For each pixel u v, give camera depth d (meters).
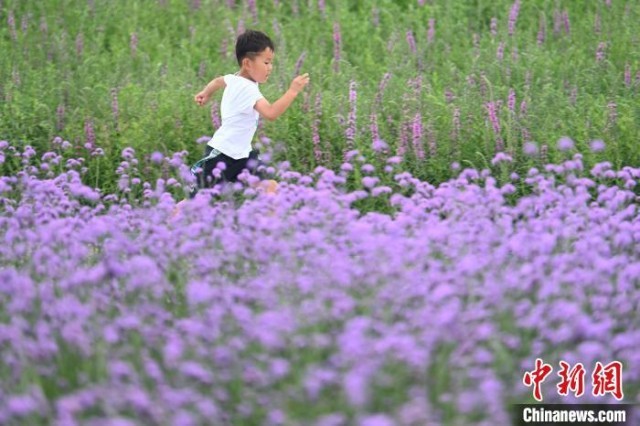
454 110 20.11
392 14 29.52
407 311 11.19
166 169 19.55
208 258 12.98
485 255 12.60
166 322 11.73
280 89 22.28
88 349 10.09
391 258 12.06
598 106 20.91
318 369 9.50
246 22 28.75
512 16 27.06
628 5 28.02
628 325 11.60
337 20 28.91
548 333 10.77
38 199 15.45
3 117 21.14
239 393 9.79
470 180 19.38
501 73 24.30
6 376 9.96
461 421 8.99
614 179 18.88
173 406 8.96
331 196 14.58
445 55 26.52
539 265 12.03
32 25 27.84
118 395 9.23
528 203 14.57
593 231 13.68
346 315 11.02
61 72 24.47
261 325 10.42
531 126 20.39
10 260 13.51
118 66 24.67
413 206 14.15
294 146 20.22
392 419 9.03
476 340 10.36
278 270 12.05
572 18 29.03
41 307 11.46
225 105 17.86
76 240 13.45
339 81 23.64
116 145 20.48
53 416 9.47
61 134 20.84
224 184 16.84
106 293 12.07
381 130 20.33
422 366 9.62
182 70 25.59
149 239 13.45
